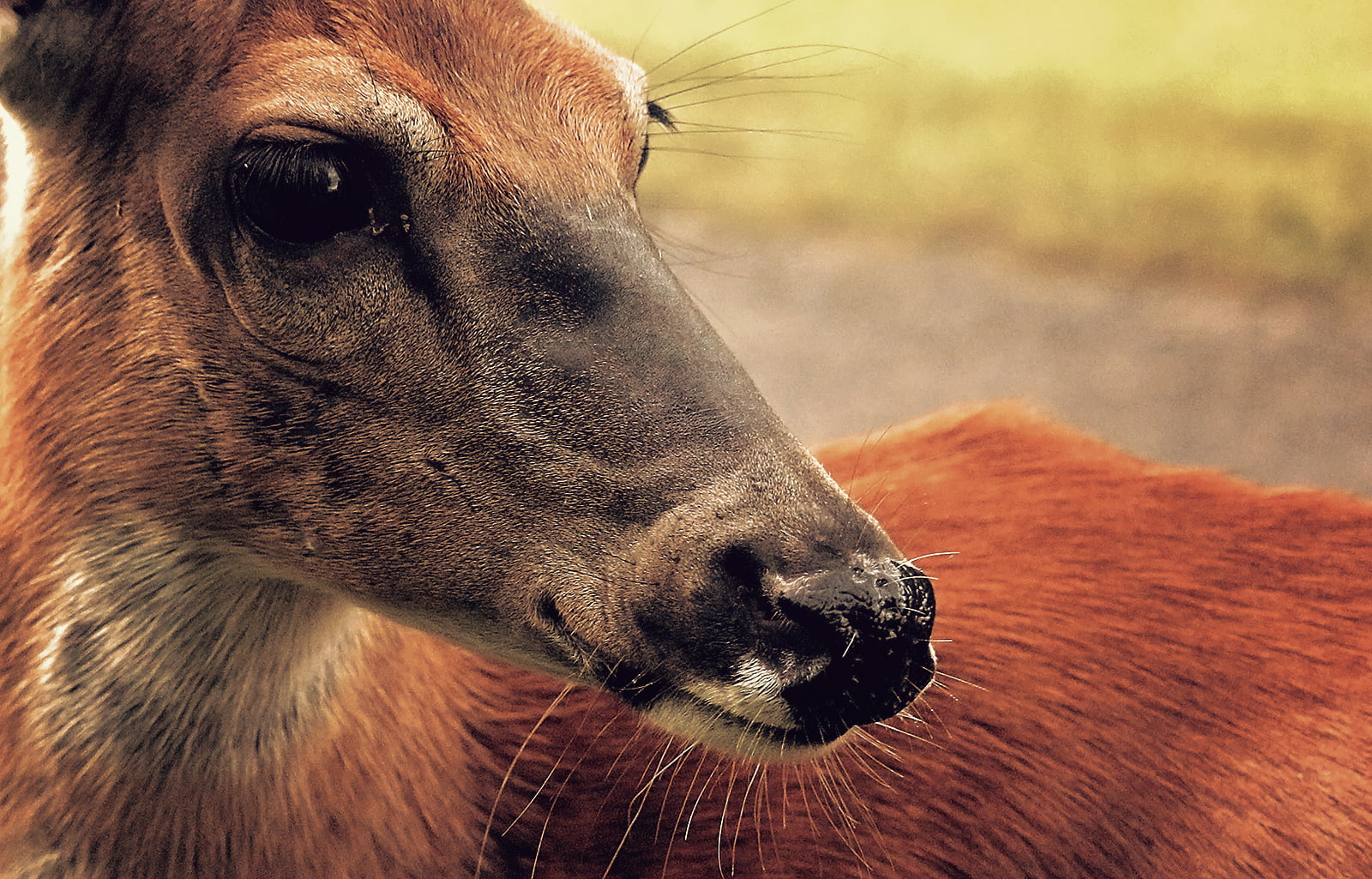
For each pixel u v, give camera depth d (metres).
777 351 13.66
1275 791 4.52
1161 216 16.88
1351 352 13.80
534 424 3.50
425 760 4.15
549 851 4.33
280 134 3.43
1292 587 4.98
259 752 3.91
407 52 3.58
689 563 3.38
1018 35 24.20
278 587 3.89
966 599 4.87
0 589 3.86
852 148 18.80
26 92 3.72
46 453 3.79
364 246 3.49
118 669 3.78
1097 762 4.59
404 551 3.65
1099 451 5.76
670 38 21.58
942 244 16.48
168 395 3.66
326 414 3.59
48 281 3.77
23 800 3.82
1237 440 11.98
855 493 5.22
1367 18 24.91
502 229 3.52
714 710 3.46
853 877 4.46
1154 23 24.98
